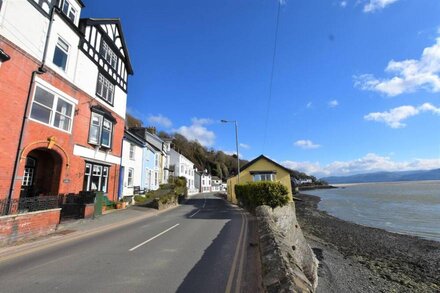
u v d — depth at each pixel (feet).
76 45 51.78
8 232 26.81
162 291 16.35
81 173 51.90
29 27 39.73
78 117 51.65
